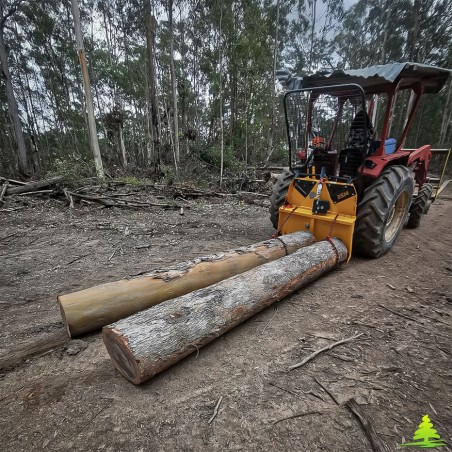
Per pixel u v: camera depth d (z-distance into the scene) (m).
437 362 1.93
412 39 17.36
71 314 2.07
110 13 20.62
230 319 2.11
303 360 1.94
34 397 1.68
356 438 1.42
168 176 10.61
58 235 4.78
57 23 20.14
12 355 2.03
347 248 3.34
